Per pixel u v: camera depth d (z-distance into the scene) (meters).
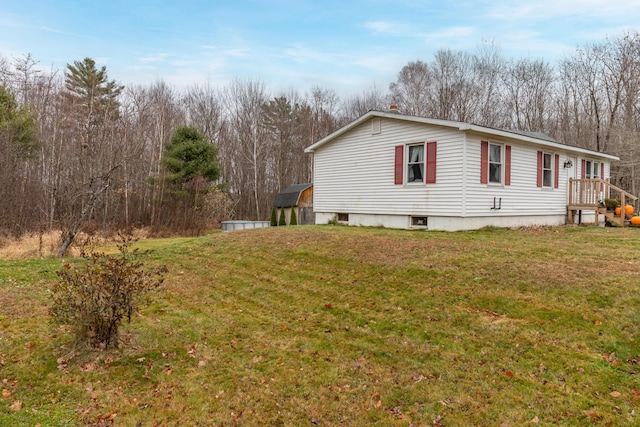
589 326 4.57
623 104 25.61
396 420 3.24
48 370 4.04
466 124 10.91
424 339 4.70
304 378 3.96
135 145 23.97
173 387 3.79
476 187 11.63
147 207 24.39
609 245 8.52
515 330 4.67
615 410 3.22
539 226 13.57
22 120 19.77
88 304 4.34
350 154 14.74
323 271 7.60
